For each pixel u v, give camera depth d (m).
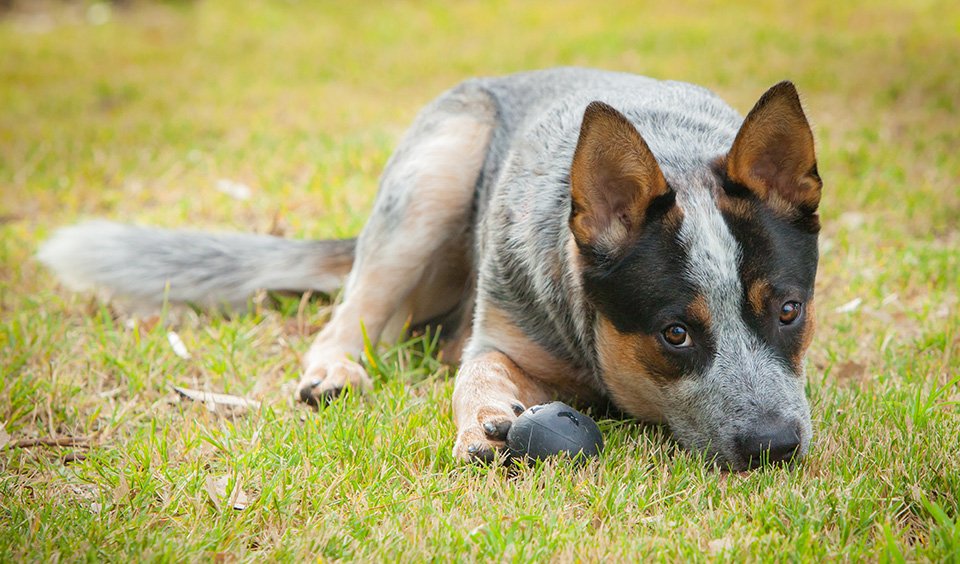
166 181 11.42
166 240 8.30
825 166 10.92
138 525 4.77
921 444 5.27
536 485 5.05
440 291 7.74
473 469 5.26
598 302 5.36
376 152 11.95
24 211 10.69
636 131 5.03
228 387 6.67
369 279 7.33
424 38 19.80
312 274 8.15
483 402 5.65
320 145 12.60
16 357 7.03
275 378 7.02
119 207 10.70
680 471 5.18
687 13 20.28
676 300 5.07
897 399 5.92
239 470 5.34
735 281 5.00
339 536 4.59
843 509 4.65
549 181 6.18
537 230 6.04
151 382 6.77
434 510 4.81
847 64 15.54
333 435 5.69
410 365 6.99
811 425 5.35
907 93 13.95
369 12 22.38
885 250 8.73
